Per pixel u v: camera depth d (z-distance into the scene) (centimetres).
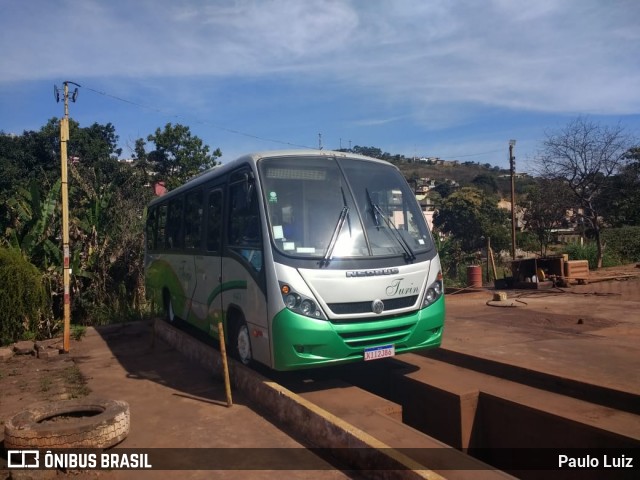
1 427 613
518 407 584
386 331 622
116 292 1539
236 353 752
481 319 1093
